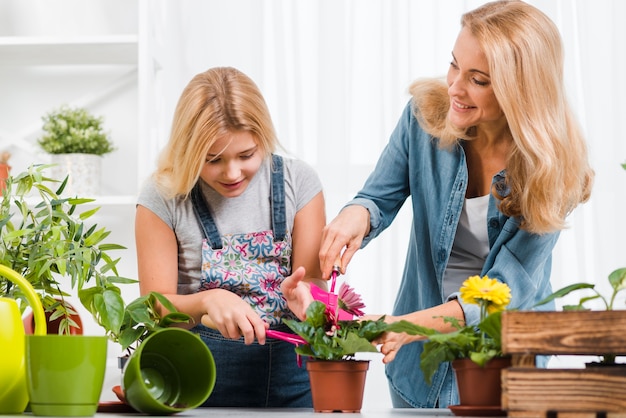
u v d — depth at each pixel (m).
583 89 2.64
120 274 2.71
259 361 1.73
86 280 1.42
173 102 2.69
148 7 2.51
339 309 1.31
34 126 2.75
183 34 2.71
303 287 1.49
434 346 1.16
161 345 1.21
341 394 1.24
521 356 0.99
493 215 1.73
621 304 2.55
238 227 1.72
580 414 0.94
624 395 0.93
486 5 1.63
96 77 2.78
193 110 1.56
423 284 1.85
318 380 1.24
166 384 1.22
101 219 2.71
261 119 1.59
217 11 2.71
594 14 2.65
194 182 1.59
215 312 1.47
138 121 2.51
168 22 2.70
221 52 2.70
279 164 1.75
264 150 1.62
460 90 1.58
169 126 2.69
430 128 1.76
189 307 1.54
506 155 1.72
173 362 1.23
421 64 2.68
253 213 1.73
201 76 1.63
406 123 1.86
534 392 0.96
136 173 2.74
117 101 2.77
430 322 1.47
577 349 0.96
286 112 2.67
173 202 1.69
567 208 1.66
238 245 1.71
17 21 2.81
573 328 0.96
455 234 1.81
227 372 1.73
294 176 1.75
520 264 1.68
